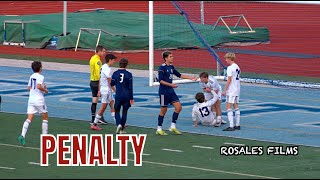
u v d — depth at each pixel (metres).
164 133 46.19
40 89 43.50
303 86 65.56
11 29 91.00
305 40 93.50
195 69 74.06
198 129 48.22
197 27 88.56
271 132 47.41
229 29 88.75
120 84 45.78
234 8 111.50
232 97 47.81
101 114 47.69
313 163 38.91
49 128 48.00
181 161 39.12
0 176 35.50
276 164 38.59
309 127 49.19
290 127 49.12
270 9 114.94
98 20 94.50
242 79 67.69
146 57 81.50
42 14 102.62
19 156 40.28
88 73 73.56
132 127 48.69
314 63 77.88
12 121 50.56
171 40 84.62
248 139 45.09
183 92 63.44
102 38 84.38
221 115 50.22
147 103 57.78
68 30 90.38
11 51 87.00
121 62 45.97
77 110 54.94
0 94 61.62
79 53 85.00
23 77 70.69
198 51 83.94
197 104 49.25
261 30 91.19
